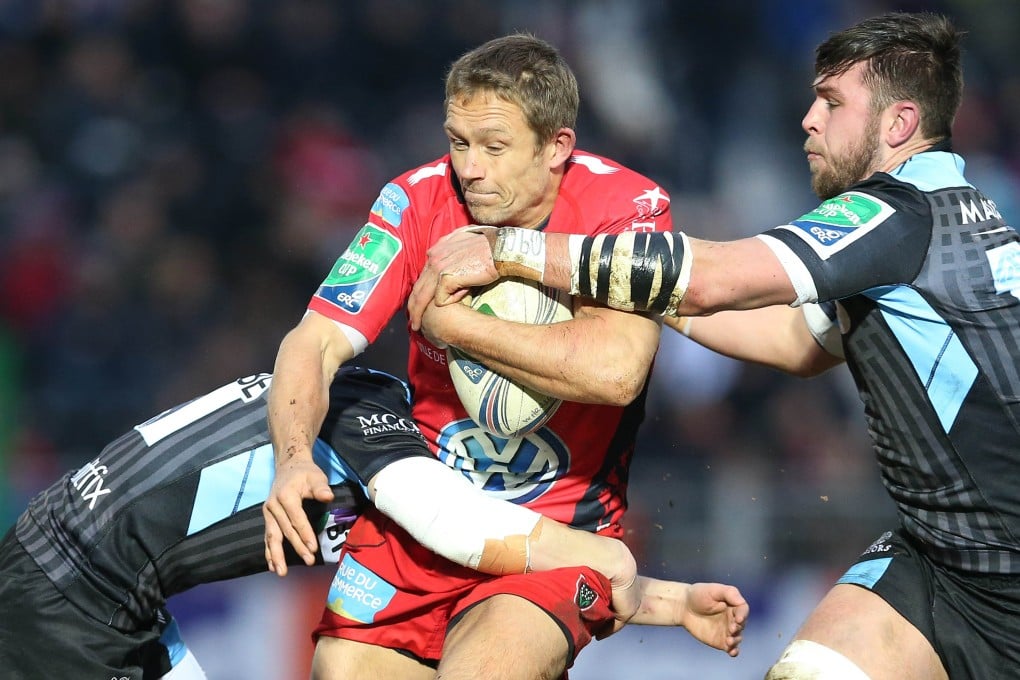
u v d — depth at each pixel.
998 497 12.07
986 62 46.25
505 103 11.66
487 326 11.77
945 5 46.78
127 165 36.84
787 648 12.42
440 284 11.88
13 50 38.50
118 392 32.28
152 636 13.36
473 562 12.08
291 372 11.97
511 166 11.84
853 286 11.61
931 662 12.32
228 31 39.25
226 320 33.97
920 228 11.95
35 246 34.53
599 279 11.52
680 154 41.38
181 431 13.23
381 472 12.35
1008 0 47.47
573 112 12.12
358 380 13.67
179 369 32.88
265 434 13.16
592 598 12.22
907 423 12.30
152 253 34.47
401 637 13.13
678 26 43.78
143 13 39.31
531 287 12.05
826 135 13.01
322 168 37.16
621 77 41.91
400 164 38.72
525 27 41.97
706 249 11.52
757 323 14.53
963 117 44.19
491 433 12.42
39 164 36.72
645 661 24.16
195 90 38.78
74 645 12.84
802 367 14.41
